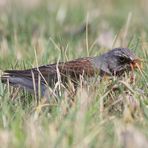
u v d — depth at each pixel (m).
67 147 8.98
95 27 19.45
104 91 11.57
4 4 23.05
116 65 12.63
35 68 12.54
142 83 12.35
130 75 12.52
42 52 14.45
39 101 11.41
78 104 10.60
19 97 11.88
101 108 10.77
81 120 9.73
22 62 13.70
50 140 9.10
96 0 25.69
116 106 11.24
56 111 10.67
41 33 17.98
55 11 21.45
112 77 12.22
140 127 10.17
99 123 9.95
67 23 20.36
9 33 17.91
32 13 20.92
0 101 11.52
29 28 18.48
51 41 15.84
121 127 9.95
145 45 14.93
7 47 16.09
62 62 12.73
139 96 11.49
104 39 16.95
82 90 11.30
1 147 9.07
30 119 10.26
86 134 9.39
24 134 9.50
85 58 12.73
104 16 21.91
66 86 12.18
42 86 12.32
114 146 9.18
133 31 18.42
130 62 12.58
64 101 11.03
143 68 12.94
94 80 12.03
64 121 9.84
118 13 22.69
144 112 10.75
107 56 12.70
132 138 9.29
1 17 19.12
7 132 9.45
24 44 16.91
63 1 25.27
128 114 10.60
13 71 12.38
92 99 11.03
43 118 10.39
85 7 23.17
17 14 19.72
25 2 24.53
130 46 14.13
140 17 21.73
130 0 26.48
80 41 17.94
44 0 25.25
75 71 12.43
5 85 12.38
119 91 11.73
